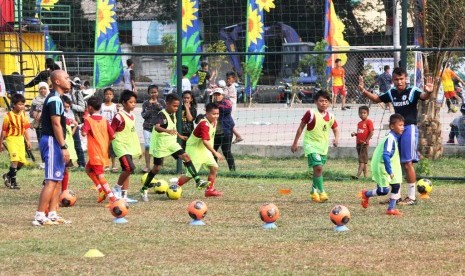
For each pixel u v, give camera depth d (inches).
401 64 727.7
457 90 1161.4
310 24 1749.5
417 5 851.4
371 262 413.4
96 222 543.8
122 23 1815.9
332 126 643.5
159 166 649.0
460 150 913.5
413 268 399.9
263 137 1104.2
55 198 539.2
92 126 611.8
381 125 1018.7
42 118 537.0
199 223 533.0
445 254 431.8
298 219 553.3
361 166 776.3
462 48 719.1
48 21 1550.2
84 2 1572.3
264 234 494.0
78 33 1526.8
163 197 666.8
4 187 723.4
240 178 779.4
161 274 390.9
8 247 454.9
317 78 1558.8
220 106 812.6
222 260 420.5
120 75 1347.2
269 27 1712.6
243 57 1658.5
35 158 935.7
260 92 1492.4
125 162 634.8
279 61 1668.3
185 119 799.1
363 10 1772.9
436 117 886.4
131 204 626.8
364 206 592.4
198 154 661.3
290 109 1430.9
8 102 1054.4
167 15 1801.2
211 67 1630.2
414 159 611.2
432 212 574.6
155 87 822.5
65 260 422.3
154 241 471.8
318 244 460.8
